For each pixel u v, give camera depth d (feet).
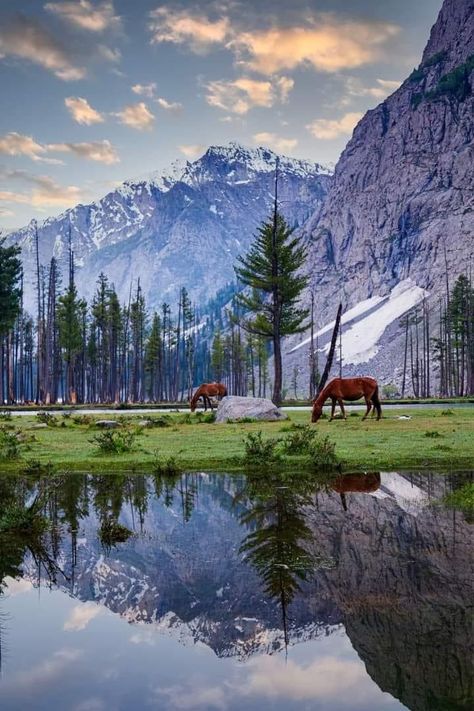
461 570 27.30
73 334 291.58
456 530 34.91
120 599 25.04
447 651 18.93
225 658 18.89
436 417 115.96
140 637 20.90
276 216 188.75
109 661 18.84
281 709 15.48
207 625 21.86
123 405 219.00
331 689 16.60
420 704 15.56
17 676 17.85
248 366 454.81
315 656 18.89
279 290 191.21
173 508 43.62
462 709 15.37
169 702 16.01
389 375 592.60
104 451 68.85
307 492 47.98
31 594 25.95
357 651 19.11
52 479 55.83
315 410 107.24
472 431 84.79
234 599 24.57
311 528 36.09
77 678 17.63
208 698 16.15
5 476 57.67
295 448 66.74
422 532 34.50
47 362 282.15
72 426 106.93
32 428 104.32
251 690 16.60
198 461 63.16
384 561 28.96
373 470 58.03
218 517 40.47
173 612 23.38
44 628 21.94
